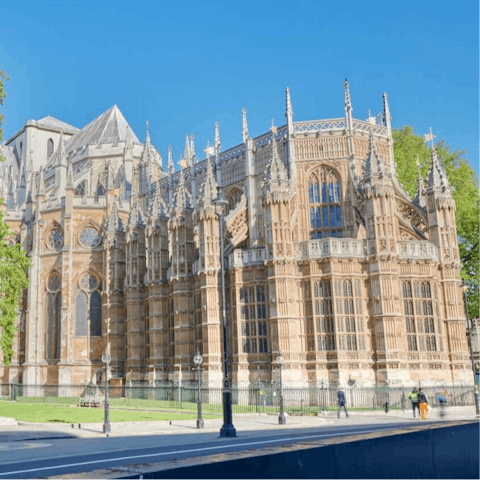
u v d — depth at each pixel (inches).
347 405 1863.9
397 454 397.4
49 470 665.0
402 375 1903.3
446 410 1740.9
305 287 2011.6
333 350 1931.6
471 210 2492.6
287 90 2343.8
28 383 2869.1
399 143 2839.6
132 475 308.7
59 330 2930.6
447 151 2837.1
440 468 423.8
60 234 3034.0
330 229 2236.7
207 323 2113.7
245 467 331.9
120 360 2677.2
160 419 1450.5
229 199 2623.0
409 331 1987.0
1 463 732.0
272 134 2349.9
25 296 3038.9
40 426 1311.5
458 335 2050.9
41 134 4965.6
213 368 2084.2
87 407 1983.3
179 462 342.6
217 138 2719.0
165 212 2534.5
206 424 1344.7
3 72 1689.2
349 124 2279.8
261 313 2044.8
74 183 3417.8
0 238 1829.5
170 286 2404.0
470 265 2522.1
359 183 2186.3
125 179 3351.4
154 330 2411.4
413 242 2049.7
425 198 2228.1
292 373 1921.8
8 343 1866.4
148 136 3282.5
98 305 2925.7
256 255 2076.8
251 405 1893.5
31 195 3201.3
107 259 2775.6
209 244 2169.0
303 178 2282.2
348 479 368.2
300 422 1363.2
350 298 1967.3
